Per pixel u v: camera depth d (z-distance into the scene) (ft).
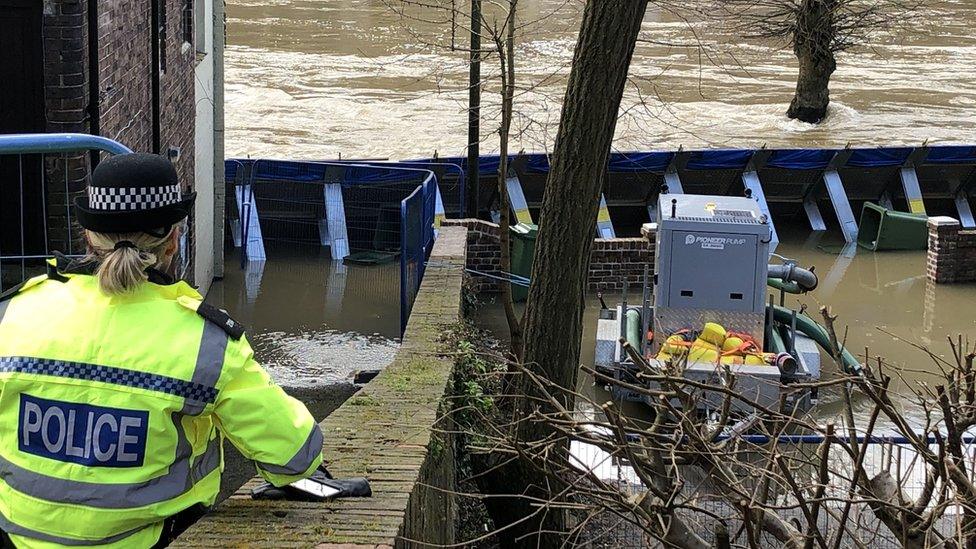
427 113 99.55
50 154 26.96
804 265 68.90
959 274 65.16
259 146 87.97
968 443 20.85
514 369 26.30
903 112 109.40
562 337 24.79
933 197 79.61
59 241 27.48
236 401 9.22
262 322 51.80
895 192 78.64
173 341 9.05
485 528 27.22
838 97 113.70
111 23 29.66
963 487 15.94
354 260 63.21
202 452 9.48
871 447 26.30
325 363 45.52
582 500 24.22
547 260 24.71
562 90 94.07
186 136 45.60
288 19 142.10
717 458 15.92
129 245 9.05
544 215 24.81
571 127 24.21
